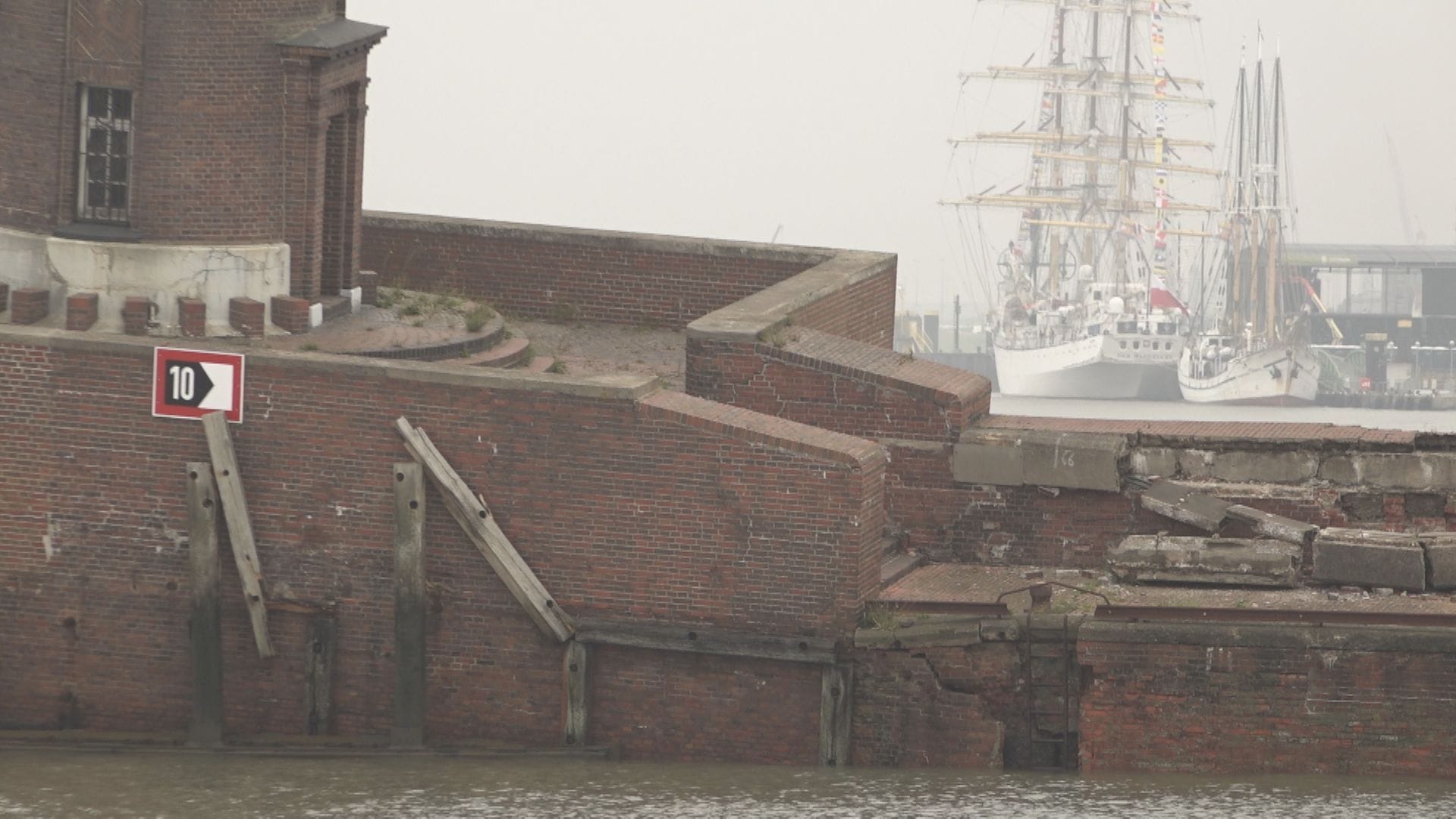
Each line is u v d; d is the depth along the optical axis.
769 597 94.94
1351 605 91.62
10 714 101.38
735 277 131.75
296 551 98.31
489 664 97.62
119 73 107.12
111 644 100.31
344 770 94.06
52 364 98.62
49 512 99.75
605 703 97.25
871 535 95.69
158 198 107.94
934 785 89.12
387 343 109.12
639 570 95.94
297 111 109.12
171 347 97.69
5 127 108.19
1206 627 89.56
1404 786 87.25
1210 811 83.06
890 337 134.12
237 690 99.69
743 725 95.81
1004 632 91.94
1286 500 103.69
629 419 95.00
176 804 87.31
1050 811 83.62
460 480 96.25
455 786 90.19
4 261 108.56
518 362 114.38
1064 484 103.94
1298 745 89.50
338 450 97.25
